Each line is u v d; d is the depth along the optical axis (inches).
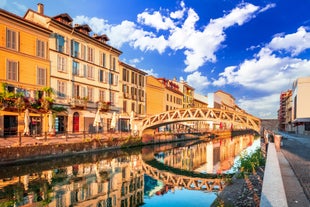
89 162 810.8
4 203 385.7
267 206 105.6
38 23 1156.5
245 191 365.1
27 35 1029.8
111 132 1408.7
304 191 258.1
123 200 430.3
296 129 2536.9
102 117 1471.5
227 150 1348.4
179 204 418.6
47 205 382.3
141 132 1424.7
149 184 570.3
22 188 474.3
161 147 1401.3
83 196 439.2
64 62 1209.4
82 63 1328.7
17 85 980.6
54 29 1156.5
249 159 559.8
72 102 1222.9
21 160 649.0
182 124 2456.9
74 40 1275.8
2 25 931.3
